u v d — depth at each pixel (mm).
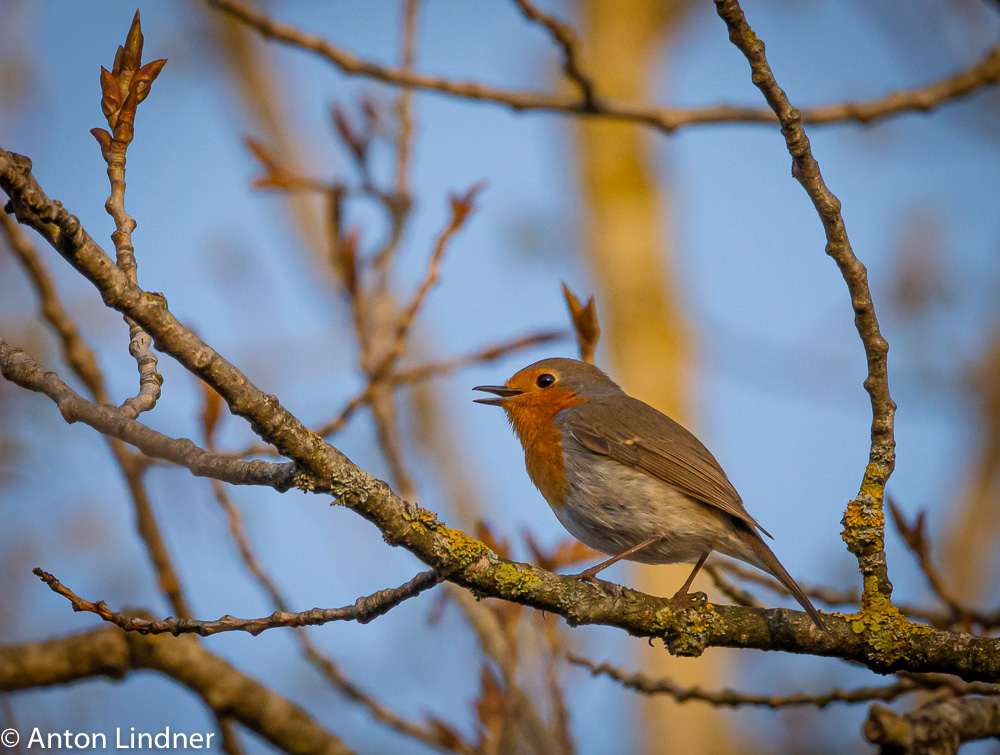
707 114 10680
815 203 7441
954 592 19453
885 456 7957
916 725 7730
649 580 18844
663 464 10336
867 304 7656
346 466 6656
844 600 10219
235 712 9516
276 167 10523
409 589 6977
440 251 10055
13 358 6160
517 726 9492
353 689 9852
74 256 5672
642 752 18469
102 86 6367
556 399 11617
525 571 7398
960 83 10680
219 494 9609
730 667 19062
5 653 9102
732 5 6977
